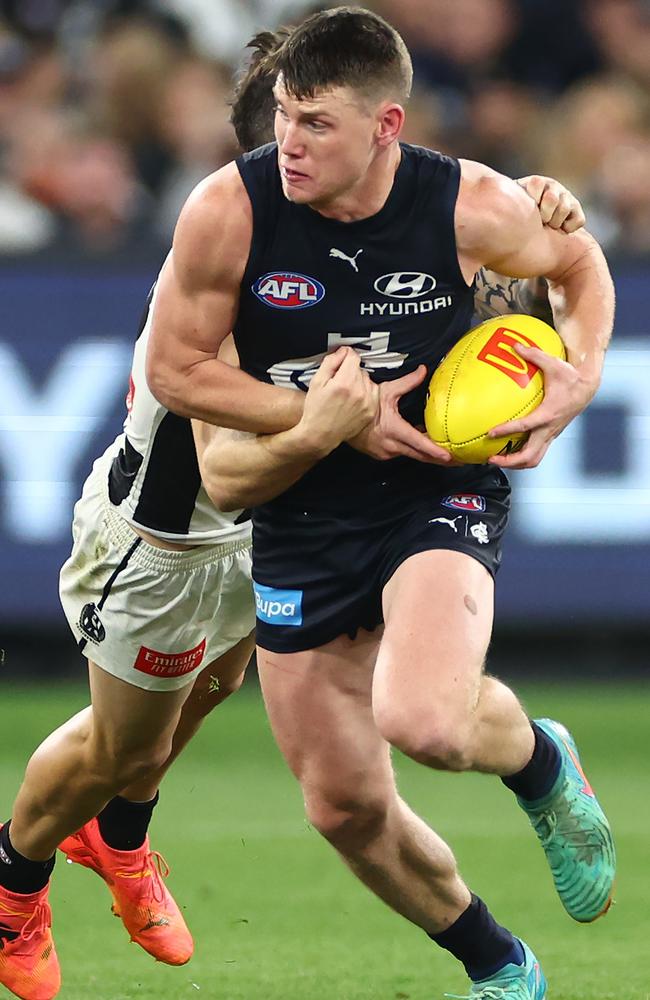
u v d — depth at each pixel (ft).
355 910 66.69
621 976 54.85
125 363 114.62
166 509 49.47
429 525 46.29
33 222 130.41
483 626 44.14
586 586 116.47
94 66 138.92
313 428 43.75
